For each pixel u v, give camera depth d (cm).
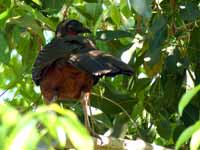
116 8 1189
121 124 1226
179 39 1182
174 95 1203
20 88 1347
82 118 1216
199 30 1177
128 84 1271
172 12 1131
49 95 1009
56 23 1230
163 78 1209
